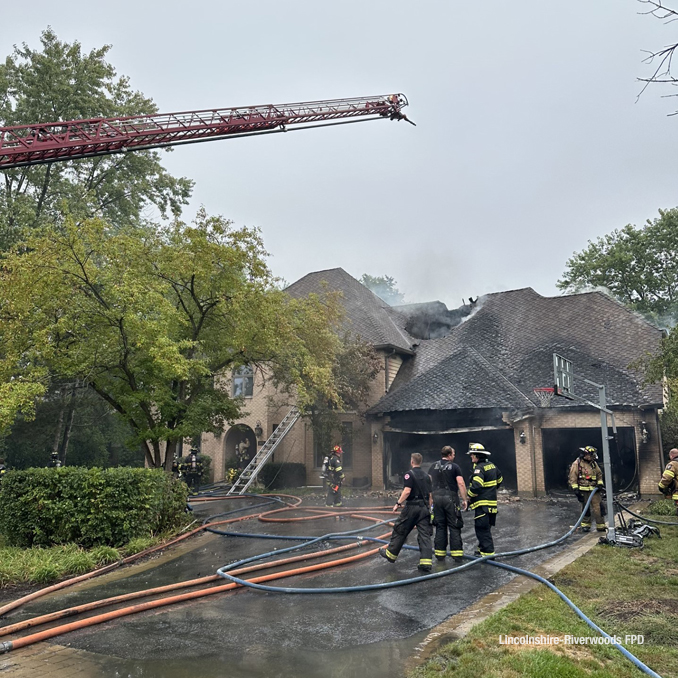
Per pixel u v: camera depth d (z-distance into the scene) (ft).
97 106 78.43
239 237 46.47
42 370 41.52
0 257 61.21
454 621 19.69
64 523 34.40
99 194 87.81
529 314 78.33
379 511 47.06
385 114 70.69
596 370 64.59
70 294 41.75
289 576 26.50
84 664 16.83
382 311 91.25
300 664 16.43
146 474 36.65
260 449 73.67
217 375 55.72
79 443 92.17
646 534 33.12
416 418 68.08
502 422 61.36
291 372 50.03
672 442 63.46
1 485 38.32
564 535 34.76
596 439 68.39
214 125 61.31
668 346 45.06
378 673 15.64
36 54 76.43
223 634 19.12
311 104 66.95
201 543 36.11
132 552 32.99
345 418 75.05
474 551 30.89
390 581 25.32
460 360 71.00
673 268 111.04
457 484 29.07
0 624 21.40
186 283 46.57
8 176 77.92
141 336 39.68
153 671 16.21
